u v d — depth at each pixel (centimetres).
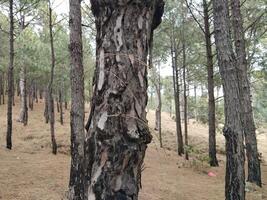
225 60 762
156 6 257
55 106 3666
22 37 2100
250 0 1675
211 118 1719
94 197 228
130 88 236
